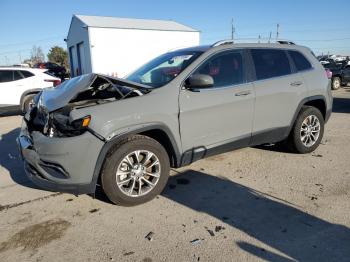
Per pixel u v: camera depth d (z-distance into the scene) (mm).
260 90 4660
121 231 3346
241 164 5098
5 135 7773
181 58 4488
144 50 22609
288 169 4863
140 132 3766
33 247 3125
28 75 10938
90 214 3695
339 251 2949
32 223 3541
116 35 21516
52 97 4113
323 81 5477
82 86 3992
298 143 5332
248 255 2918
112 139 3551
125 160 3701
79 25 22844
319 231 3256
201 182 4469
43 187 3678
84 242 3178
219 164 5113
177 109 3951
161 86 3969
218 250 2998
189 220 3520
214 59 4371
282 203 3836
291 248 3004
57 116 3721
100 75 4105
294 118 5172
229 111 4379
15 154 6062
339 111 9828
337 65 17438
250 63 4684
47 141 3506
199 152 4250
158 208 3793
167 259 2895
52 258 2959
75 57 25406
